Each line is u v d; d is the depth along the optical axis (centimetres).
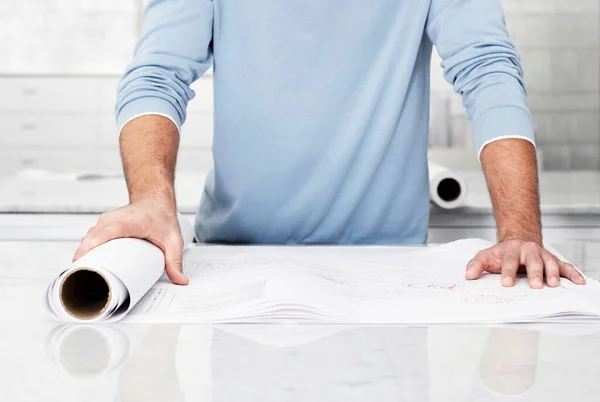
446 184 175
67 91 409
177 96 118
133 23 410
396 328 70
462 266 99
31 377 56
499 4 127
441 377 56
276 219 134
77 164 413
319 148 130
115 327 71
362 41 127
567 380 55
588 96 341
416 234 138
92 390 53
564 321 73
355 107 129
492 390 53
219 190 138
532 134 115
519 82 119
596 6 336
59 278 73
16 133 411
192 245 121
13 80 409
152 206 94
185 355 62
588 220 177
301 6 125
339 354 62
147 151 108
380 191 134
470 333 69
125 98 116
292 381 55
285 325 72
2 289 88
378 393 53
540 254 92
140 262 79
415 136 133
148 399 52
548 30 339
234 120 131
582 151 342
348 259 104
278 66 127
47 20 409
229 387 54
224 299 78
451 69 124
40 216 179
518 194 108
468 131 325
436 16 126
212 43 131
